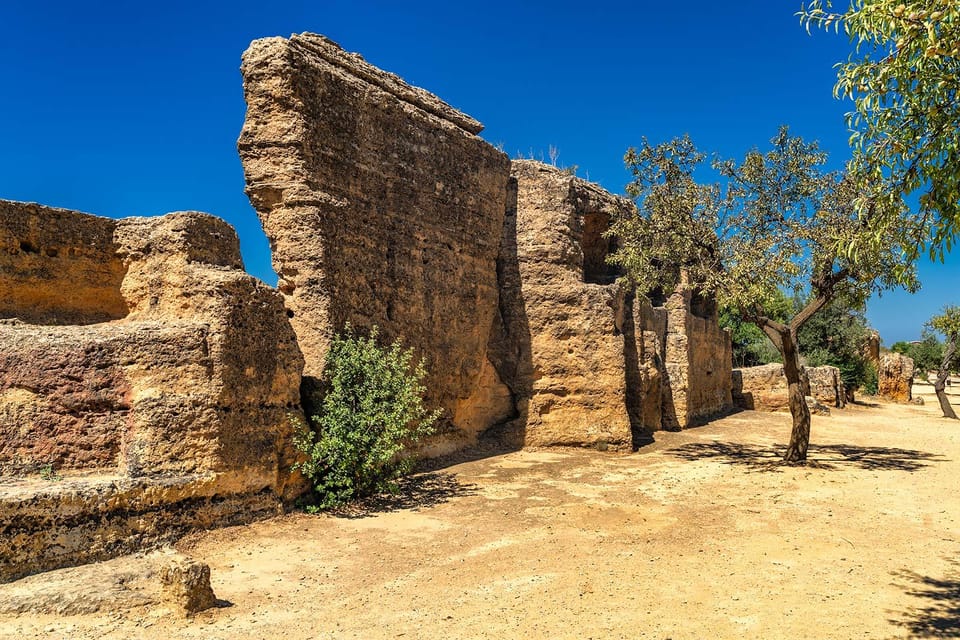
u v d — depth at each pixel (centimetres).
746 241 1803
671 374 2559
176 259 1208
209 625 771
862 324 4806
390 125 1634
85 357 1044
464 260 1861
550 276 2053
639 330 2336
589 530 1196
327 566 984
